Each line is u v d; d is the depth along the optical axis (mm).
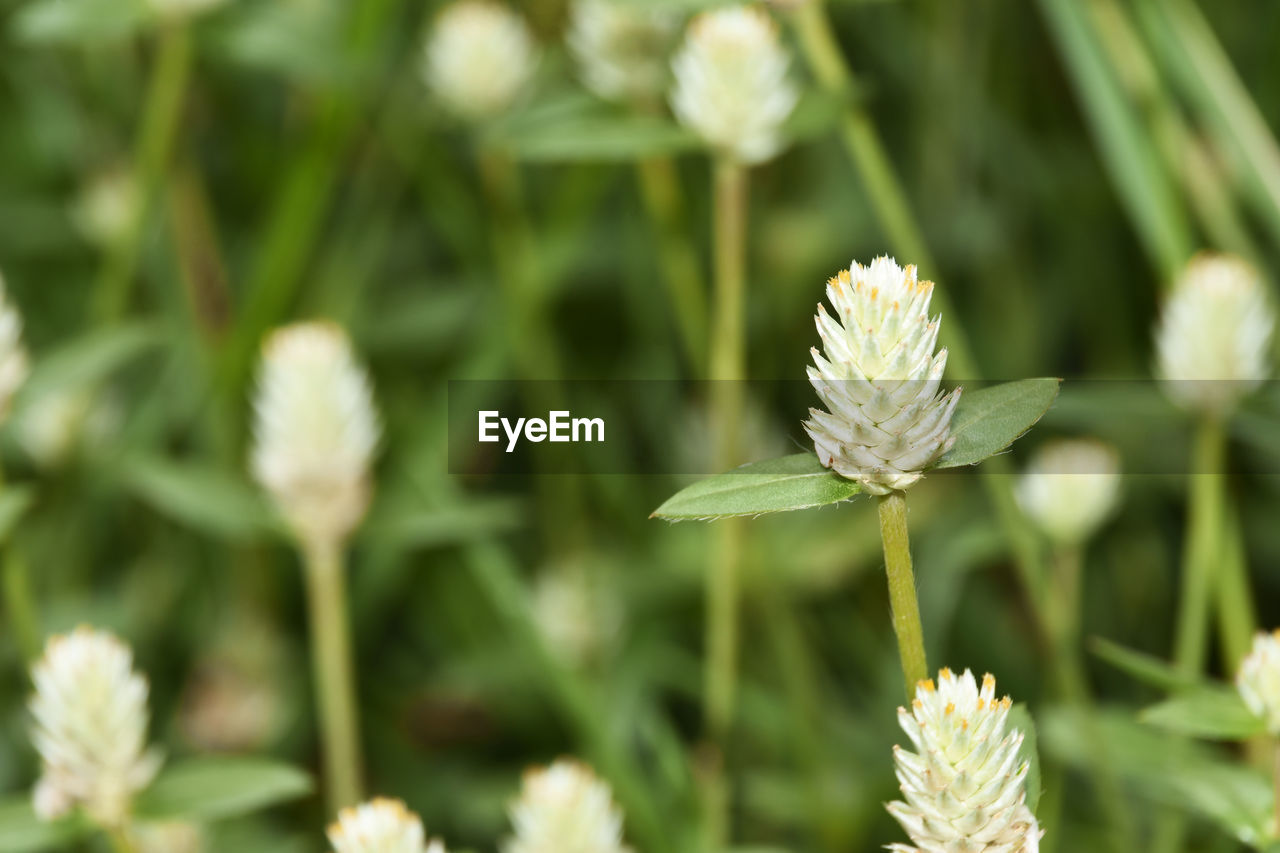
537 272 821
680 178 916
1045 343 947
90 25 685
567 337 952
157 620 829
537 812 572
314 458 622
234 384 792
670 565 789
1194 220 830
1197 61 665
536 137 627
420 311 894
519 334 813
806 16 632
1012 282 913
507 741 837
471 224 912
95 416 810
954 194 917
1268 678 531
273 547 829
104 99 951
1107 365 931
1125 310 924
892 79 971
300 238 775
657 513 500
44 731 555
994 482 631
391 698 828
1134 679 784
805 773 665
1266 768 618
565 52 886
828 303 899
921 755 498
